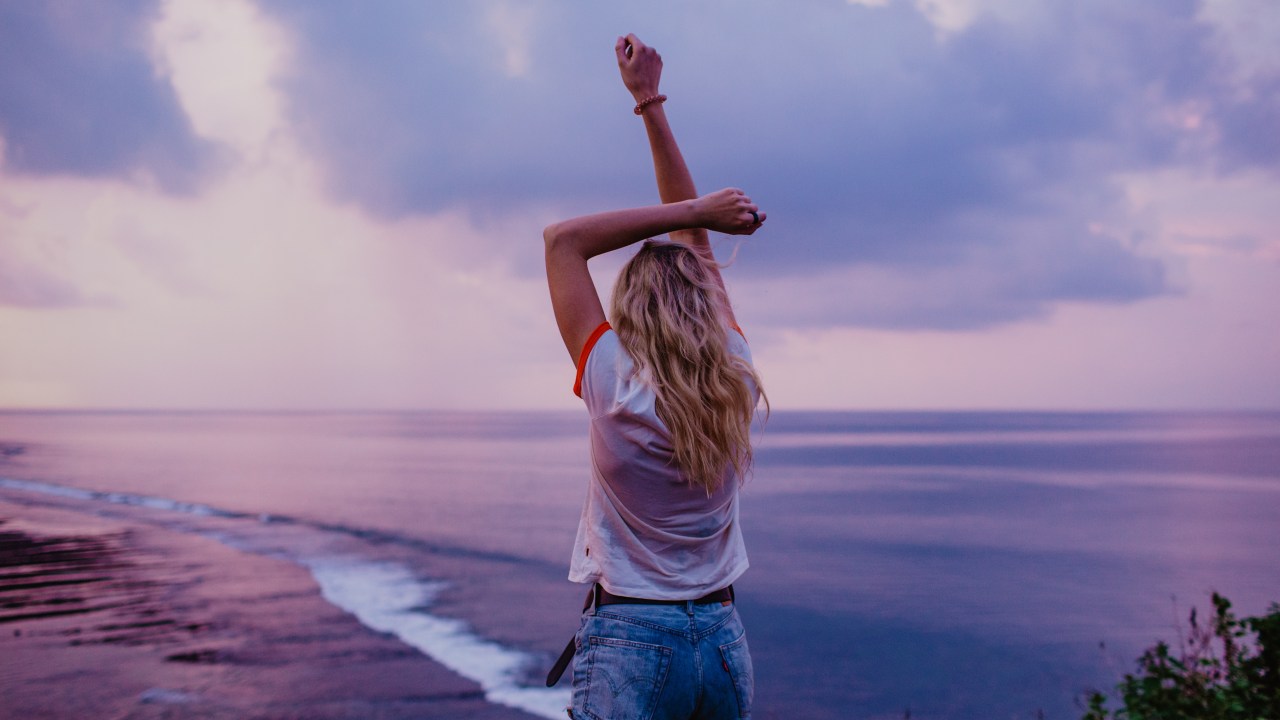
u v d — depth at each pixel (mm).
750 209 1699
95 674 14398
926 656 18500
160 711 12523
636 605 1588
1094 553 36188
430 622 19625
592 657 1606
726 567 1658
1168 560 34219
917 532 43719
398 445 156500
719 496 1622
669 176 1975
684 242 1898
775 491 69375
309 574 26438
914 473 90812
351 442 170250
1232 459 116188
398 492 64188
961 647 19344
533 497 61125
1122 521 48875
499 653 16531
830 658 18344
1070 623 22266
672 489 1573
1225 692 4328
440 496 61125
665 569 1587
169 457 109312
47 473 76375
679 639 1572
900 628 21500
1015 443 167875
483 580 26172
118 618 19141
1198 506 57344
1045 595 26453
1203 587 28141
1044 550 37031
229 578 25125
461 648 16938
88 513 43250
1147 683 4742
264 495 59062
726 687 1612
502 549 33969
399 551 32844
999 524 47062
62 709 12523
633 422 1556
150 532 36031
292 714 12445
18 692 13328
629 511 1591
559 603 22406
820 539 40750
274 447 143750
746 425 1646
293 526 40219
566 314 1667
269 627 18469
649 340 1590
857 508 56500
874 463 107688
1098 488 72500
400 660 15812
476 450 139125
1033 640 20141
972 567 32188
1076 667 17547
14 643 16625
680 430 1526
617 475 1587
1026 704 14922
